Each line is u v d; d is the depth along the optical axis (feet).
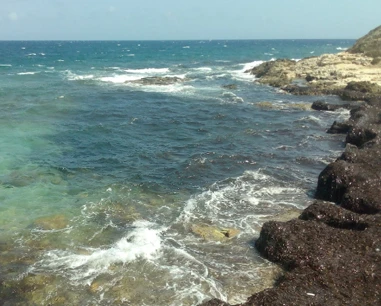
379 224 35.88
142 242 38.27
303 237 35.32
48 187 51.49
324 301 26.48
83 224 42.06
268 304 26.50
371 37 189.98
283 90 134.62
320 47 562.25
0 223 41.63
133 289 31.27
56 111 96.89
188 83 155.43
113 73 191.83
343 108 101.40
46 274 32.94
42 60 271.28
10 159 61.11
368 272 29.32
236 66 244.83
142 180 54.90
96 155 65.00
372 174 46.62
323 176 48.91
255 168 60.29
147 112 98.58
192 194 50.78
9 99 110.63
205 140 75.15
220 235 39.96
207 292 30.94
